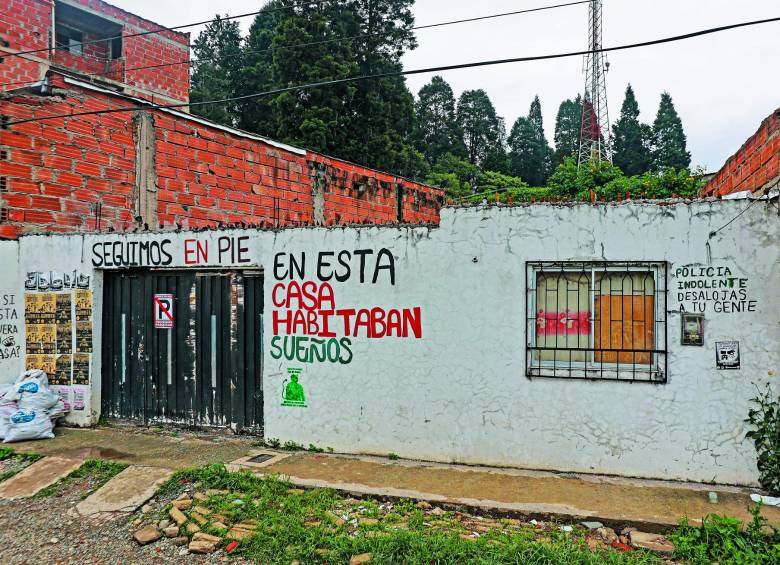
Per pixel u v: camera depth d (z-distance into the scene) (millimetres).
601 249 5492
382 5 27422
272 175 11414
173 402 7250
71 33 16688
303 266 6492
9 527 4824
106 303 7609
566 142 55531
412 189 15805
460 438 5855
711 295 5234
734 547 3977
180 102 17578
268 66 28703
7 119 7617
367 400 6191
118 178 8828
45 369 7562
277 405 6543
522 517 4594
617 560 3854
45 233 7637
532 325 5695
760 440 5078
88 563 4219
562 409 5570
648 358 5445
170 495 5188
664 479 5297
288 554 4125
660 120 45219
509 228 5758
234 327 6953
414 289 6051
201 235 7016
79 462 6055
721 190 7809
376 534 4242
